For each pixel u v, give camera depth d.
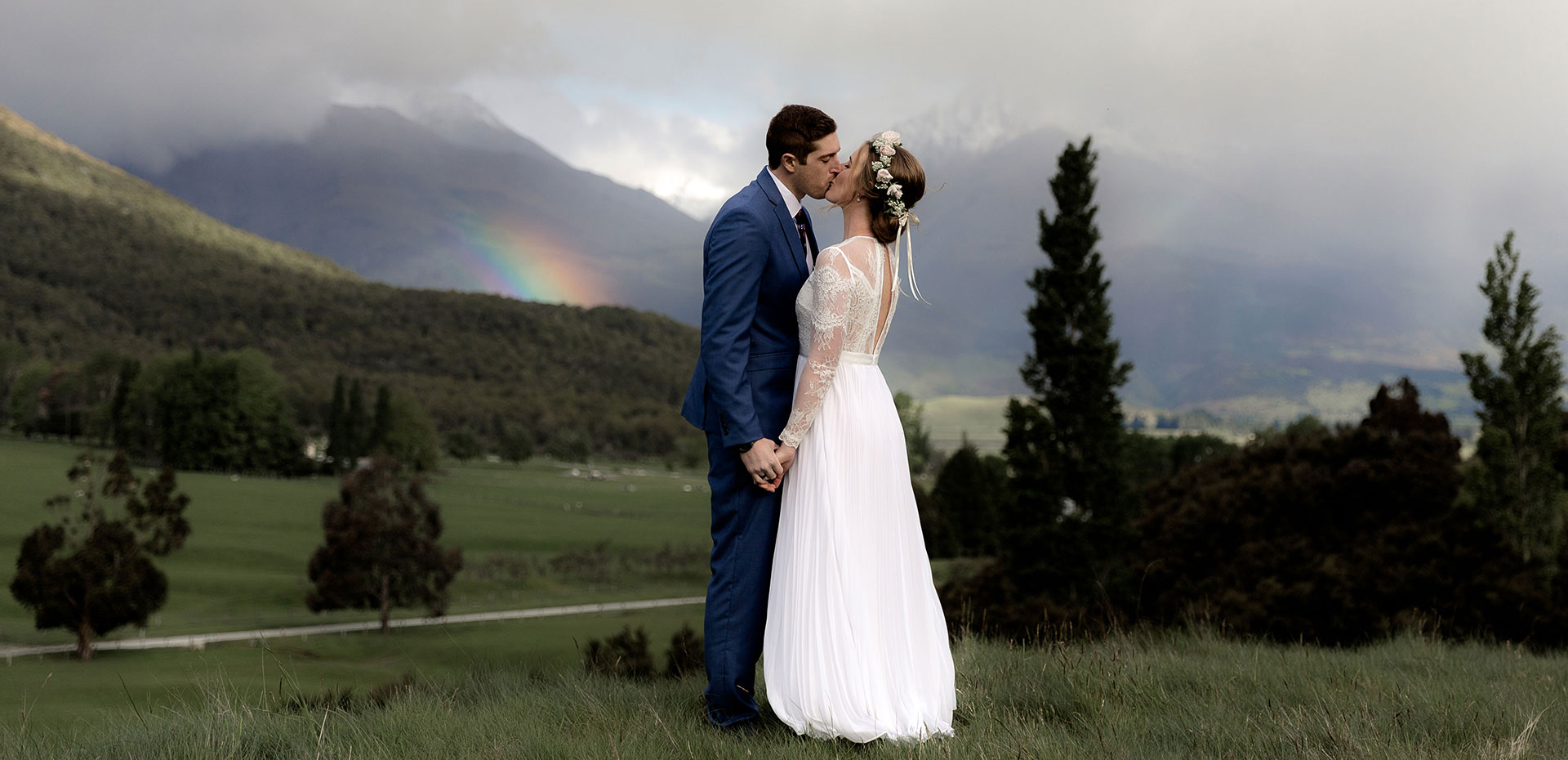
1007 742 3.07
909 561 3.56
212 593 59.41
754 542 3.48
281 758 3.13
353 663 32.56
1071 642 5.24
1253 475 19.28
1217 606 14.66
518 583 72.12
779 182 3.52
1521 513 15.32
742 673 3.46
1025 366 21.58
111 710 3.91
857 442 3.49
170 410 123.62
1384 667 5.35
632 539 94.88
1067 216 21.38
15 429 140.38
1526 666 5.61
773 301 3.47
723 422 3.34
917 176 3.60
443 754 3.07
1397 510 17.23
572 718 3.70
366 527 52.06
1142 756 3.01
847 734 3.22
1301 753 3.01
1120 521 20.48
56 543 39.97
